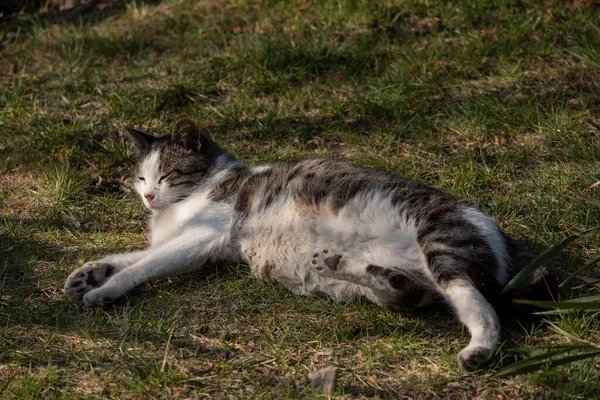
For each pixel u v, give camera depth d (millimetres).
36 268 6391
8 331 5422
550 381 4641
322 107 8789
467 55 9273
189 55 10258
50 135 8547
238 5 11227
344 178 6023
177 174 6621
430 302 5434
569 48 9109
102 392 4750
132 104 9078
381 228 5727
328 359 5082
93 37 10938
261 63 9594
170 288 6070
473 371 4773
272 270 6031
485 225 5590
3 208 7430
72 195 7586
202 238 6164
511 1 10117
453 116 8383
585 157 7512
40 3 12516
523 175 7445
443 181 7336
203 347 5266
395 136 8195
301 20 10469
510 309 5238
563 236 6410
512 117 8148
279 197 6137
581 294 5652
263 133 8531
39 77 10117
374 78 9188
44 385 4793
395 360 5039
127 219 7324
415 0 10375
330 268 5473
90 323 5543
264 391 4754
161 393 4727
